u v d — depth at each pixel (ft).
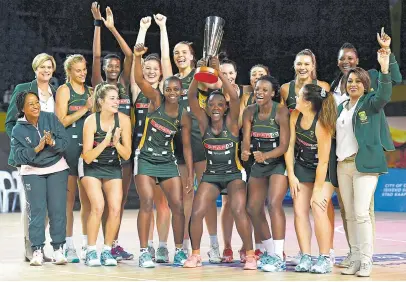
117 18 58.34
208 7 59.77
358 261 18.52
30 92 20.11
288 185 19.76
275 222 19.10
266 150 19.34
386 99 17.65
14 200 44.80
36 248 20.36
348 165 18.44
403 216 41.55
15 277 17.93
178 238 20.62
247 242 19.48
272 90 19.24
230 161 19.57
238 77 60.70
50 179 20.30
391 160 46.06
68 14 57.77
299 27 58.95
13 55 56.34
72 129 21.33
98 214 20.08
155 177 20.34
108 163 20.25
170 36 59.36
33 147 20.07
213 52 19.35
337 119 18.51
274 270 18.94
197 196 19.74
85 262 20.59
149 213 19.95
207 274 18.40
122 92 22.13
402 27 53.52
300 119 19.02
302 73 20.35
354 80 18.29
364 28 56.39
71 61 21.31
